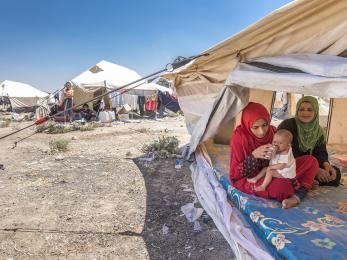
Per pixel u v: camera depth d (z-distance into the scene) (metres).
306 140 4.70
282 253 2.90
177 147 8.81
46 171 6.83
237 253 3.26
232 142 4.48
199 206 4.74
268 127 4.40
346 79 3.18
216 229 3.97
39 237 3.86
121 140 11.29
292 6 3.58
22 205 4.87
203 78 7.30
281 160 4.00
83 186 5.78
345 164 5.92
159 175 6.41
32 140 11.38
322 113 9.55
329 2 3.61
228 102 6.27
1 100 33.06
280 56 4.39
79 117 18.41
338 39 3.99
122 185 5.82
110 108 20.83
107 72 21.59
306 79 3.58
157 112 25.08
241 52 5.00
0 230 4.03
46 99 18.61
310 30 4.12
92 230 4.04
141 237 3.86
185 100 8.69
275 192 3.99
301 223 3.41
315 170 4.20
